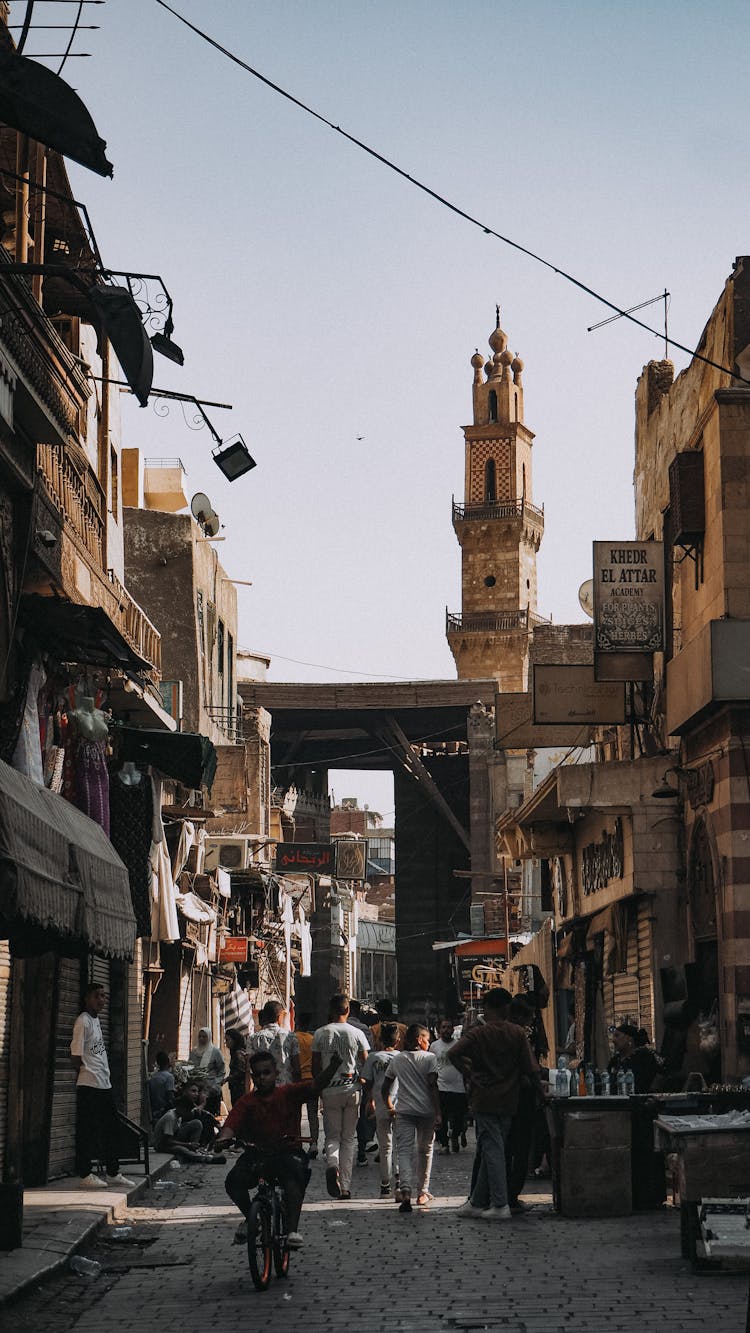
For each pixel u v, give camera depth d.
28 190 13.73
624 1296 8.18
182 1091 19.30
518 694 27.97
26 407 11.96
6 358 11.12
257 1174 9.26
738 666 17.00
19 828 8.70
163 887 20.55
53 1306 8.32
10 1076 13.10
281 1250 9.12
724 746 17.55
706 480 18.48
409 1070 12.68
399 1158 12.48
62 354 12.95
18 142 13.43
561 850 28.25
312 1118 16.97
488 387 90.06
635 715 22.27
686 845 19.70
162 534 35.56
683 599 19.92
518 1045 11.81
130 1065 19.62
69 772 14.79
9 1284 8.27
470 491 88.56
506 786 57.50
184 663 35.19
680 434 21.36
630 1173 11.80
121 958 11.83
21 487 12.30
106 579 18.98
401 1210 12.37
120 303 10.62
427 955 66.81
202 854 30.19
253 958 39.41
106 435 19.48
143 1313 8.06
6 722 12.77
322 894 65.81
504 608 86.69
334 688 59.59
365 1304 8.12
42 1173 13.77
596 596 20.25
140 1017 20.23
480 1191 12.02
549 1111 12.46
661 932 19.95
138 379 10.78
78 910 10.18
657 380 23.72
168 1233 11.43
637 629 20.14
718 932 17.70
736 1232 8.88
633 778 20.17
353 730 69.00
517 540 87.12
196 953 29.09
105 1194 12.91
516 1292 8.35
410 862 67.81
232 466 13.97
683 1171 9.81
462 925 66.81
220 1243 10.84
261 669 61.69
